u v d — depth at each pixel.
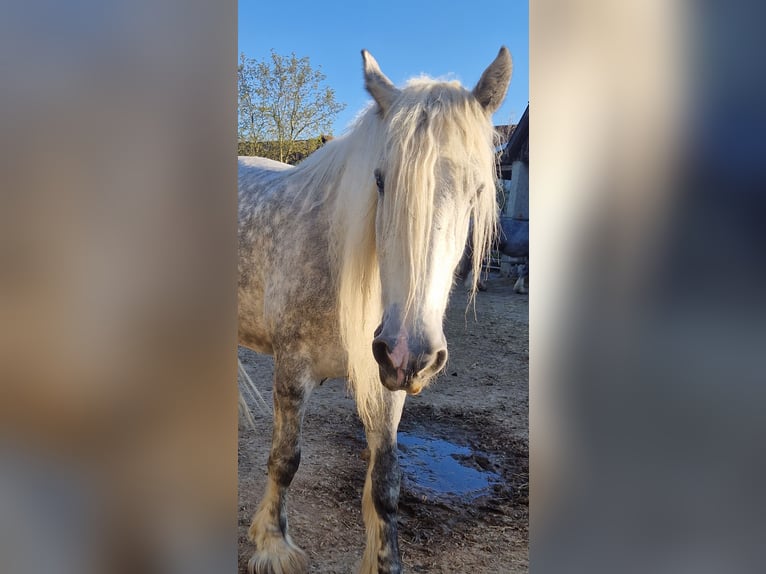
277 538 1.64
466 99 1.26
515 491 2.12
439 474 2.22
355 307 1.45
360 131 1.47
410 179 1.17
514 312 4.75
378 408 1.51
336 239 1.50
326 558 1.70
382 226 1.25
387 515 1.52
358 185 1.43
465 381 3.24
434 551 1.76
